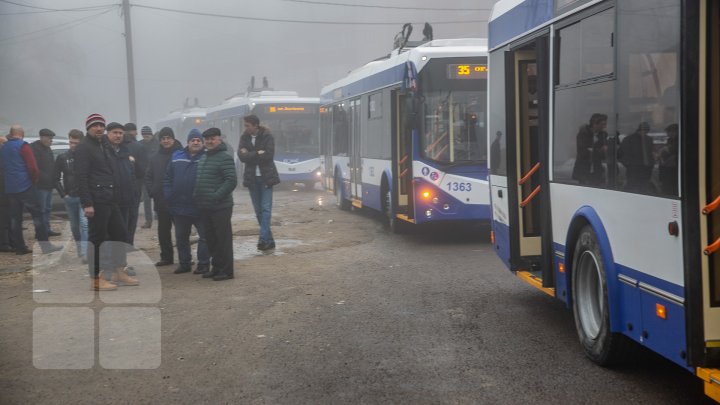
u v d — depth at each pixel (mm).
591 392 5344
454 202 12750
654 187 4801
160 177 11086
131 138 14719
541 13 7074
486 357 6258
